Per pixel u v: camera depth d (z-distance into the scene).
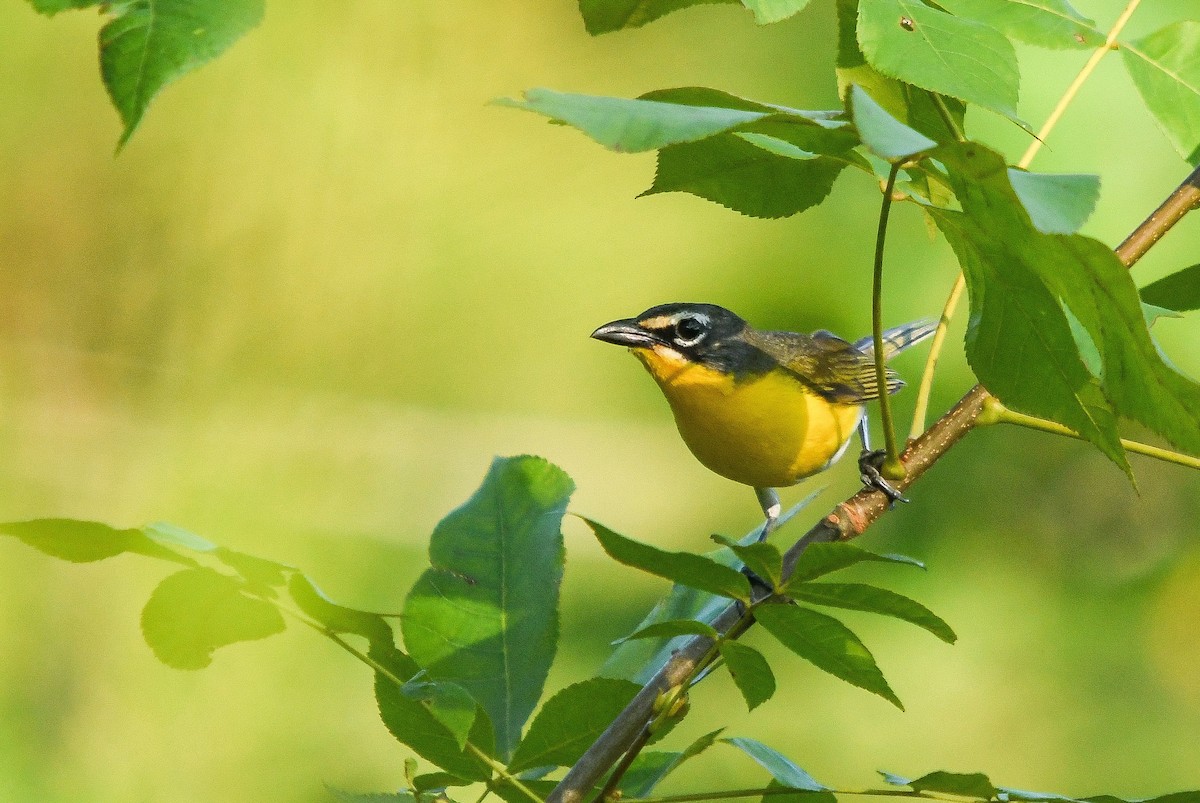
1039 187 2.56
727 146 3.77
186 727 10.69
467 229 13.41
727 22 14.30
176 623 3.23
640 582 14.56
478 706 3.60
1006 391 3.39
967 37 3.13
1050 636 13.09
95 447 12.11
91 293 12.54
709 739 3.66
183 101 12.52
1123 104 10.77
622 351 16.12
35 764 10.25
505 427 14.80
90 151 12.68
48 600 10.91
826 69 14.12
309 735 10.88
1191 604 13.21
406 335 13.33
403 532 13.19
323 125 12.66
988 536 13.70
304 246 12.76
